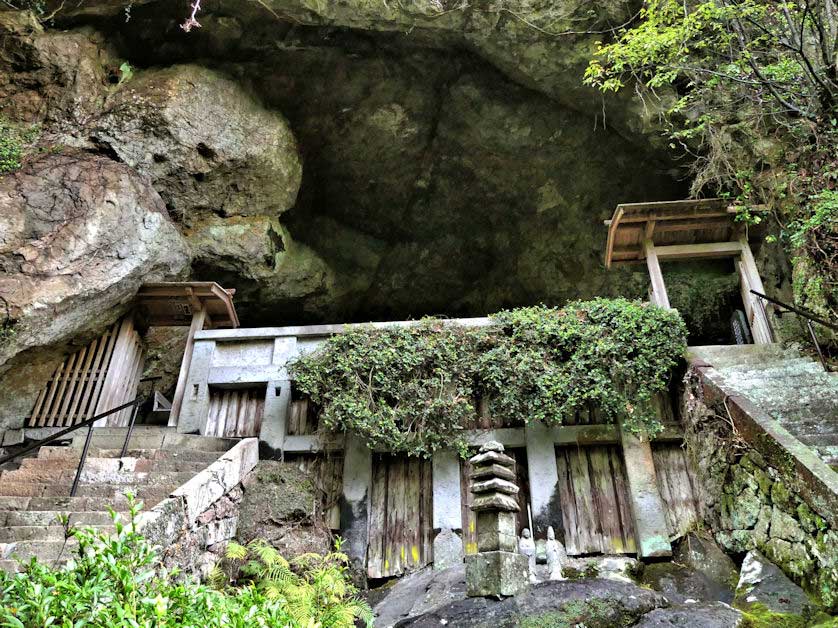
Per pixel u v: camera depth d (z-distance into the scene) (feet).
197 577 19.33
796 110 26.13
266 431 27.53
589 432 26.16
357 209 46.55
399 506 25.91
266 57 38.68
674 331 26.43
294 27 37.17
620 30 34.27
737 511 21.04
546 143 41.83
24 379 29.58
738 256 30.63
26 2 34.71
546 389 25.86
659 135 36.76
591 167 42.29
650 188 41.88
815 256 24.76
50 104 34.81
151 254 31.55
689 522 24.11
